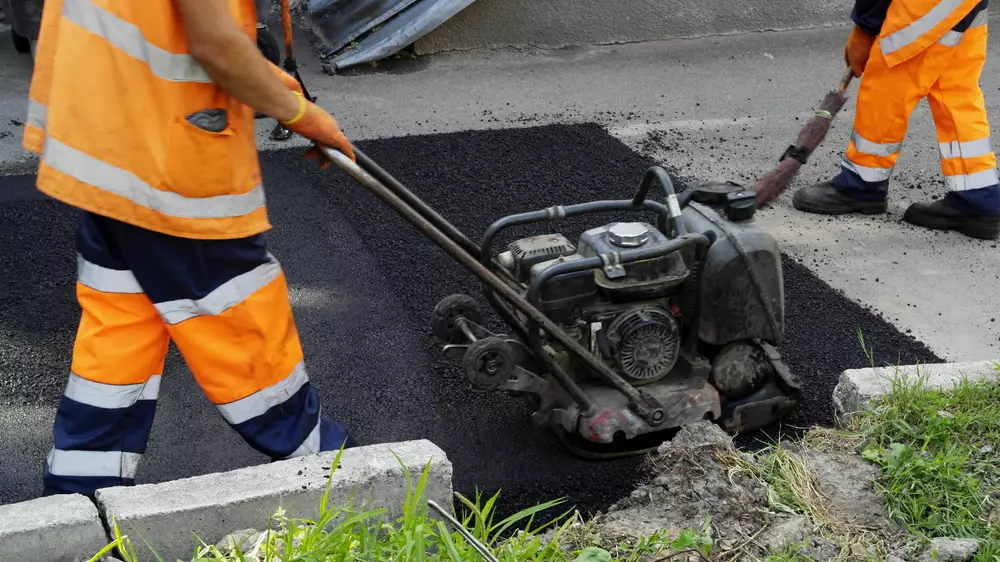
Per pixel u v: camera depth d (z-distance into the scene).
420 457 2.82
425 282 4.81
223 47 2.42
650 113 7.11
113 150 2.54
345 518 2.68
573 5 8.34
